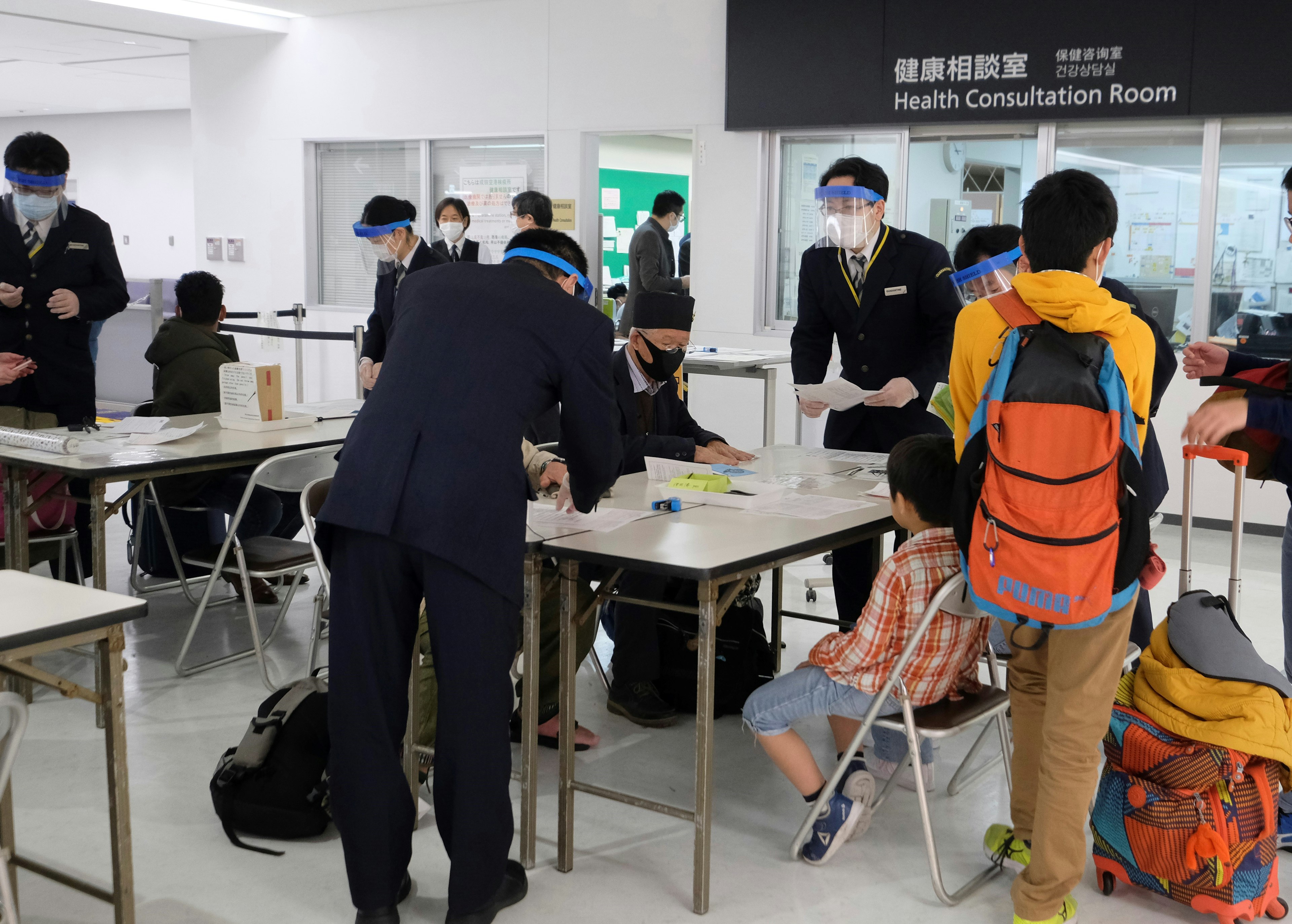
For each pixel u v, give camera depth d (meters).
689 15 7.42
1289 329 6.17
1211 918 2.41
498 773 2.24
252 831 2.74
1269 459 2.83
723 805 2.98
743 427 7.77
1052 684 2.21
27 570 3.58
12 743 1.87
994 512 2.08
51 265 4.41
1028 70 6.37
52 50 10.03
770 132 7.36
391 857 2.27
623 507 2.89
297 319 8.09
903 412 3.89
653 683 3.60
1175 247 6.38
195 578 4.95
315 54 8.95
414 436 2.16
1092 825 2.51
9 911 1.99
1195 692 2.38
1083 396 2.05
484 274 2.30
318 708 2.79
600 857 2.68
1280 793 2.51
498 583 2.17
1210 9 5.88
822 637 4.38
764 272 7.53
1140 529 2.05
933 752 3.05
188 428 3.90
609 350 2.28
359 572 2.21
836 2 6.84
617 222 10.48
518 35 8.06
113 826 2.05
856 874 2.62
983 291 3.14
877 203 3.81
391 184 8.88
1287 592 2.90
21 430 3.64
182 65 10.87
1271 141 6.05
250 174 9.39
